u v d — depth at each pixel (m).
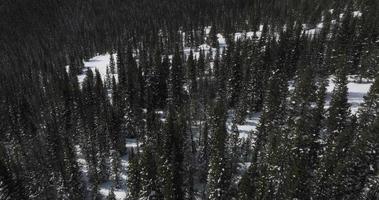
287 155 48.06
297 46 103.94
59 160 74.06
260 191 43.97
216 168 50.50
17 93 146.38
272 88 76.56
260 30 166.12
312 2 169.75
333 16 148.62
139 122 90.31
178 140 60.41
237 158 63.25
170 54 164.88
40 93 140.38
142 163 51.59
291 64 99.94
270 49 109.44
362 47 94.81
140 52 161.88
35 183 68.56
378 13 121.00
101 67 180.25
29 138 94.38
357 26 111.31
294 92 72.06
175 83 101.44
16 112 110.12
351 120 55.12
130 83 105.12
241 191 46.16
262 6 191.25
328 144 51.12
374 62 86.69
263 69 96.88
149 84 104.56
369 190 45.91
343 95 58.19
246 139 71.12
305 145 47.97
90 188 71.38
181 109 85.25
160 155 56.56
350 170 43.75
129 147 87.00
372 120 53.41
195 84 105.06
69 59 197.50
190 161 66.38
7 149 93.12
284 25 158.38
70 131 98.69
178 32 185.62
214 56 143.88
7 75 183.50
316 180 45.09
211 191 50.84
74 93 113.88
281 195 44.19
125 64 153.38
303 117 54.00
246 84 87.50
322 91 61.97
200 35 173.25
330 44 103.81
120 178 74.25
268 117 65.94
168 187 47.72
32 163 76.56
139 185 54.34
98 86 116.06
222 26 177.62
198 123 87.06
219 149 55.69
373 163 45.53
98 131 81.12
